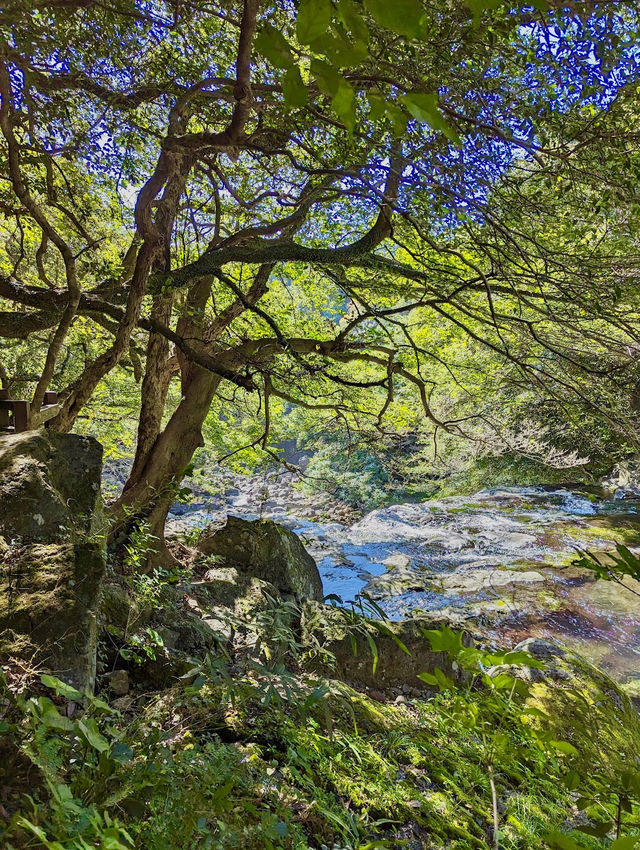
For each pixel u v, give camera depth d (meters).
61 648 2.09
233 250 5.11
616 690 5.09
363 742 3.46
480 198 3.94
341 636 4.66
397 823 2.83
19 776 1.45
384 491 19.81
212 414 10.13
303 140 4.58
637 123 3.38
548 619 8.66
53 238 3.84
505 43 2.99
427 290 5.62
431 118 0.50
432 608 9.02
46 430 3.12
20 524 2.49
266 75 4.30
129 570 5.16
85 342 8.01
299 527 15.06
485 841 2.89
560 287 4.59
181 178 4.84
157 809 1.58
